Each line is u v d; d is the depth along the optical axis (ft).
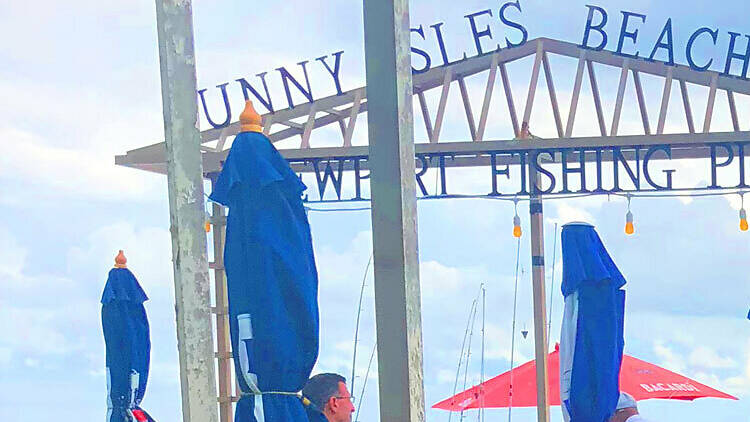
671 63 31.01
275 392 12.00
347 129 31.83
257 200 12.57
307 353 12.29
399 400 8.52
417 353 8.65
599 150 31.30
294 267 12.37
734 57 30.73
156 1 9.52
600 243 24.07
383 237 8.67
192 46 9.66
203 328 9.45
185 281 9.37
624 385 34.37
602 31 31.32
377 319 8.63
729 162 30.63
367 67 8.80
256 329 12.12
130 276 27.63
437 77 32.01
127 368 27.25
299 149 31.68
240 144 12.89
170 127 9.46
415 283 8.73
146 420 27.20
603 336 23.09
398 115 8.71
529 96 32.09
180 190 9.46
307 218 13.08
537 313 34.40
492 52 31.96
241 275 12.34
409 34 9.00
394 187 8.68
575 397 23.03
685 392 33.96
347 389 17.58
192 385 9.31
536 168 31.24
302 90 32.83
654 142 30.58
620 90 31.07
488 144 31.24
